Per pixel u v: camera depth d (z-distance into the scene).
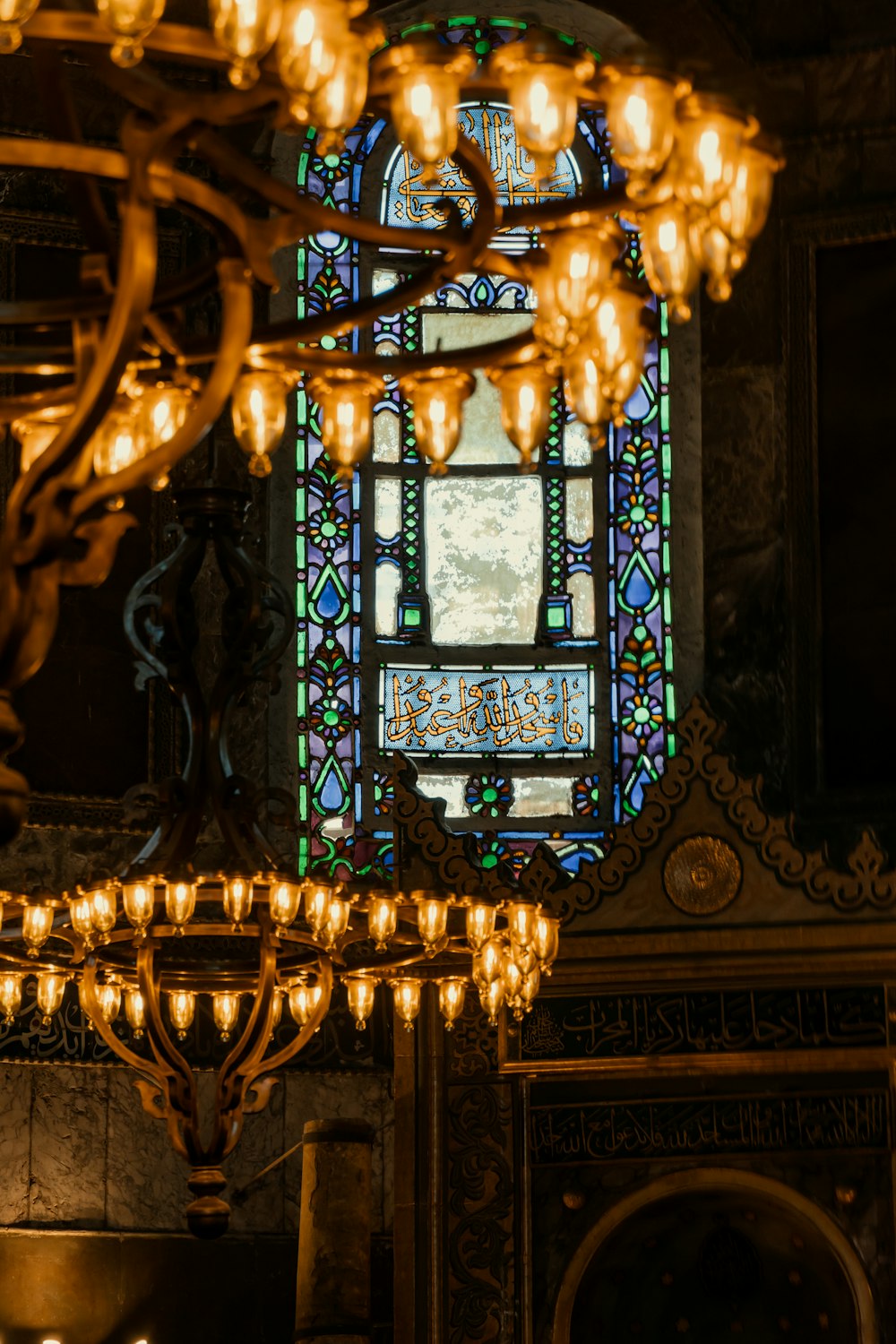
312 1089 12.98
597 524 14.23
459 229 6.20
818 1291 11.27
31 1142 12.40
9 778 5.61
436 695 13.97
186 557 9.88
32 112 13.91
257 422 6.80
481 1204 11.38
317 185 14.66
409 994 11.12
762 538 13.79
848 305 13.88
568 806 13.81
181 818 9.66
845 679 13.42
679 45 14.38
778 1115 11.21
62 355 6.46
